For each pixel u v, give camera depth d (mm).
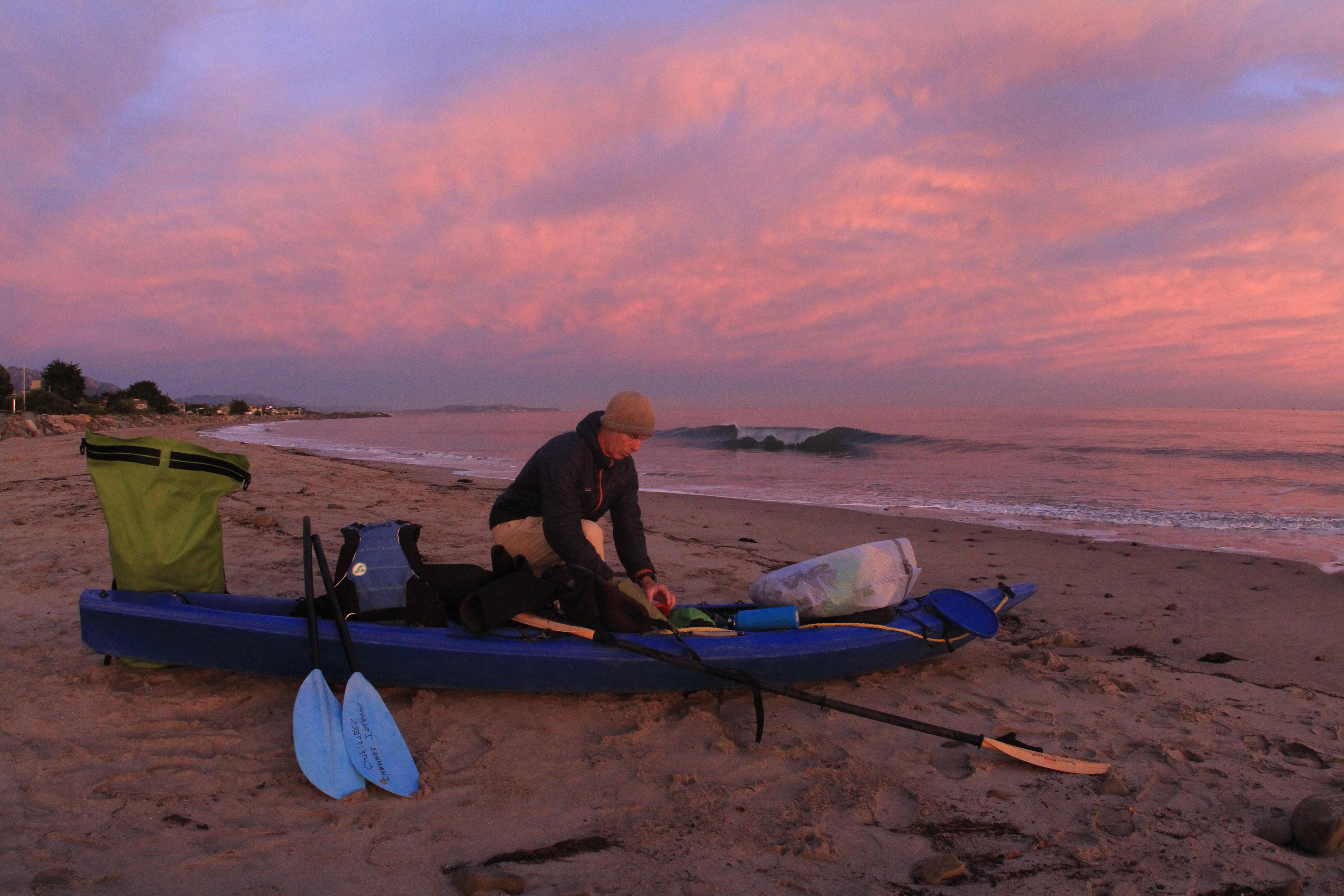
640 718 3275
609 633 3289
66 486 9891
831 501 11766
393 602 3434
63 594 4762
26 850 2146
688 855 2295
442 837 2346
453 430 50594
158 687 3340
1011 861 2309
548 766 2832
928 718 3404
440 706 3314
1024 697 3668
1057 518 9945
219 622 3158
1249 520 9750
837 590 3750
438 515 8898
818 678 3568
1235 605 5539
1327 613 5340
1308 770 2957
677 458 21969
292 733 2986
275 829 2344
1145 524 9461
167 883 2041
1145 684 3871
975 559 7184
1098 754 3080
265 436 39750
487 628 3275
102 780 2572
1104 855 2348
